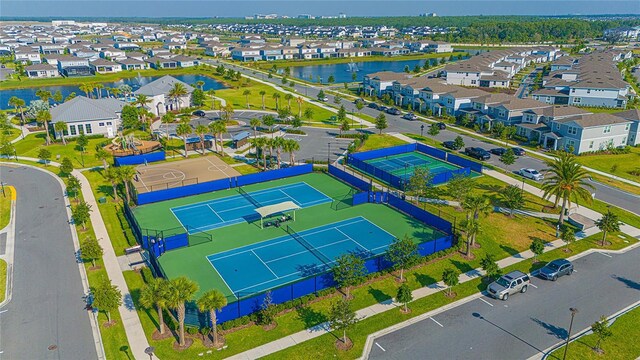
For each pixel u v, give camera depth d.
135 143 95.38
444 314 42.47
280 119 120.94
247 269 50.56
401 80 147.38
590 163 88.19
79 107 104.44
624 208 67.06
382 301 44.41
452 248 53.94
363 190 73.94
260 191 74.19
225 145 98.88
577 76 160.00
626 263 51.81
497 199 69.62
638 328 40.31
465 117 116.06
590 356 36.94
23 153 91.69
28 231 58.94
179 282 36.62
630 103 136.62
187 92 132.00
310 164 82.75
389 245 53.28
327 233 59.31
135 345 38.09
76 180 68.75
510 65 193.12
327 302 44.19
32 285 46.72
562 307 43.59
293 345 38.19
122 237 57.69
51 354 37.03
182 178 79.31
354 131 110.81
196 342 38.44
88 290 45.97
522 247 55.34
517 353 37.34
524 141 101.88
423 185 67.19
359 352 37.38
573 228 60.28
